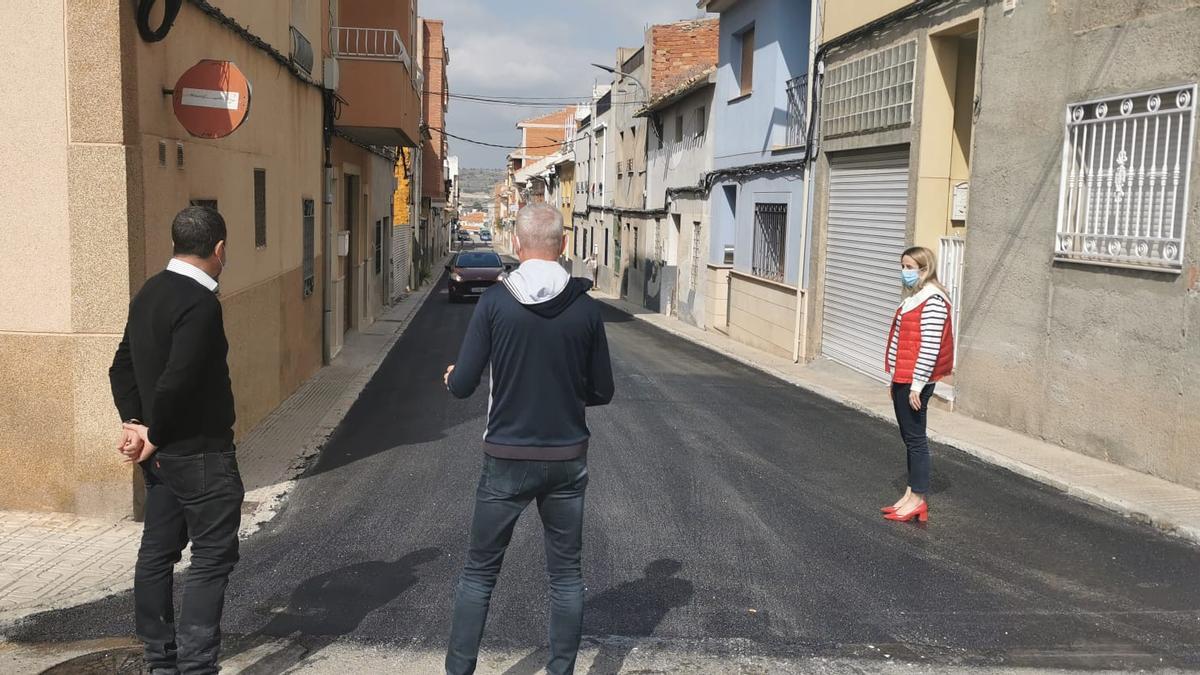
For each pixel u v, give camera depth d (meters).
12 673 3.86
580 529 3.75
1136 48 7.55
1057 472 7.41
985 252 9.70
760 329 17.94
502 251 87.94
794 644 4.30
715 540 5.80
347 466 7.66
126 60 5.61
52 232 5.65
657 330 22.16
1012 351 9.17
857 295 13.61
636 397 11.23
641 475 7.38
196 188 6.97
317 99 12.96
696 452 8.23
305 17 11.88
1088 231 8.12
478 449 8.29
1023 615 4.66
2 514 5.86
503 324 3.59
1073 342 8.23
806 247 15.34
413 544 5.65
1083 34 8.19
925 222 11.53
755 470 7.62
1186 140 7.01
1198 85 6.88
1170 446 7.11
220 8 7.70
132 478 5.84
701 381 12.94
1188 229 6.93
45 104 5.55
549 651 3.92
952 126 11.42
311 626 4.41
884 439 9.03
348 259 18.66
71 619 4.42
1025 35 9.03
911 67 11.69
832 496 6.87
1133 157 7.58
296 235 11.28
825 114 14.59
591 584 5.03
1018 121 9.12
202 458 3.70
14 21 5.49
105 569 5.04
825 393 11.95
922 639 4.37
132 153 5.71
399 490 6.91
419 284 37.94
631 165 33.41
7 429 5.82
